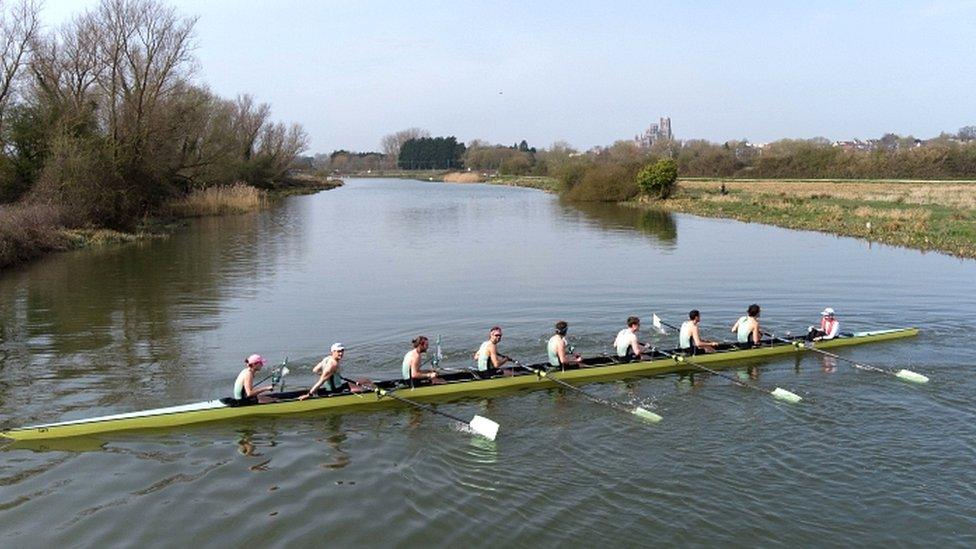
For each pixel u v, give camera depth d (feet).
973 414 49.01
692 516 36.29
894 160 344.90
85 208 142.10
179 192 208.23
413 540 34.42
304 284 96.68
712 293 88.12
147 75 162.91
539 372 55.52
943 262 110.32
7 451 43.11
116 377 56.18
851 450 43.55
